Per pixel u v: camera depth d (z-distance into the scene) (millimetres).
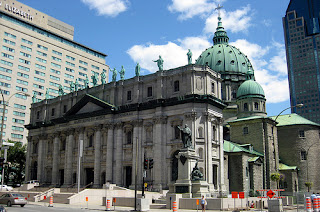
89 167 82625
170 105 70875
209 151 66750
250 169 78750
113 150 78250
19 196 44031
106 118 79938
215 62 113188
